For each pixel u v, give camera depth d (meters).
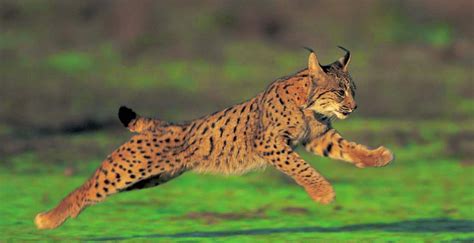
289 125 17.75
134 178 18.06
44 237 19.67
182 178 27.08
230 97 44.66
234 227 20.94
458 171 28.30
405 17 56.78
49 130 36.00
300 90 17.72
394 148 32.19
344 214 22.56
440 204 23.70
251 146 18.03
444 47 53.94
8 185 26.00
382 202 23.98
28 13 57.97
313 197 17.39
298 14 57.22
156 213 22.47
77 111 40.66
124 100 43.72
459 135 34.34
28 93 44.59
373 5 56.94
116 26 56.22
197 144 18.20
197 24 56.12
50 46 53.78
